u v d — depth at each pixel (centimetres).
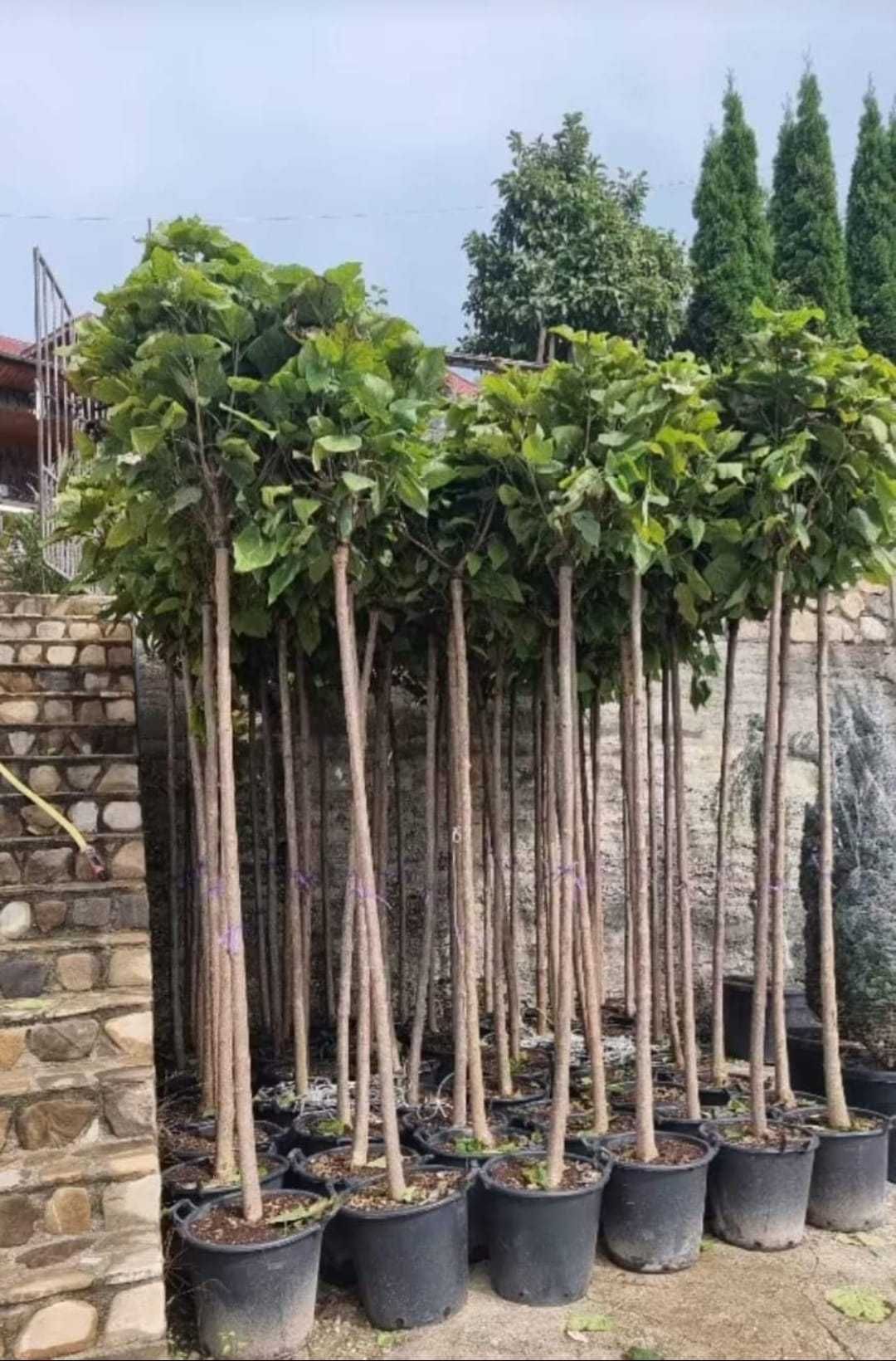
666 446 295
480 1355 247
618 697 430
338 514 267
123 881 356
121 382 264
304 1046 355
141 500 270
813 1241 314
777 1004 357
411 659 408
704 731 535
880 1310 272
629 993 473
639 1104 304
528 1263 271
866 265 993
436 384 287
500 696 382
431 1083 381
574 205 825
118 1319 238
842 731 409
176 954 403
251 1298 242
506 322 833
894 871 385
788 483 307
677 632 384
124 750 421
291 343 272
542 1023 448
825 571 339
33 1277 237
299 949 358
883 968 376
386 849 407
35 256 625
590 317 815
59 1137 273
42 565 579
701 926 520
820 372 315
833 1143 323
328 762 484
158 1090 372
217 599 282
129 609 371
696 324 901
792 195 957
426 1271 260
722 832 384
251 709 419
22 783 385
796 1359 249
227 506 274
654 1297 277
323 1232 271
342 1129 321
